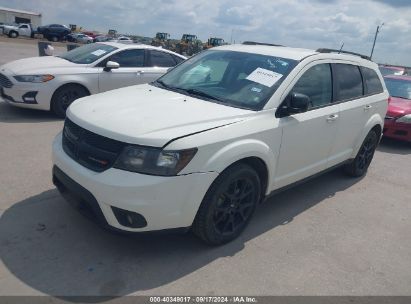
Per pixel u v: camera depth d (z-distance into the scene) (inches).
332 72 185.5
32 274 118.5
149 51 343.0
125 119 127.6
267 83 156.3
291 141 157.9
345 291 127.6
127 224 119.6
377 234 169.9
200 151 122.7
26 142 236.8
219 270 130.2
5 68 301.0
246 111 144.3
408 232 175.6
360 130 212.2
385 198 212.5
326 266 140.4
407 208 202.5
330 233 165.5
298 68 162.9
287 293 123.1
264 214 175.9
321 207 190.5
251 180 144.9
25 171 192.1
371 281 134.8
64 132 144.2
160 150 117.8
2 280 114.7
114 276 121.5
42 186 177.0
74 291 113.4
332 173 243.1
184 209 123.6
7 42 1286.9
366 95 214.8
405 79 382.0
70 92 303.7
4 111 307.6
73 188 127.2
